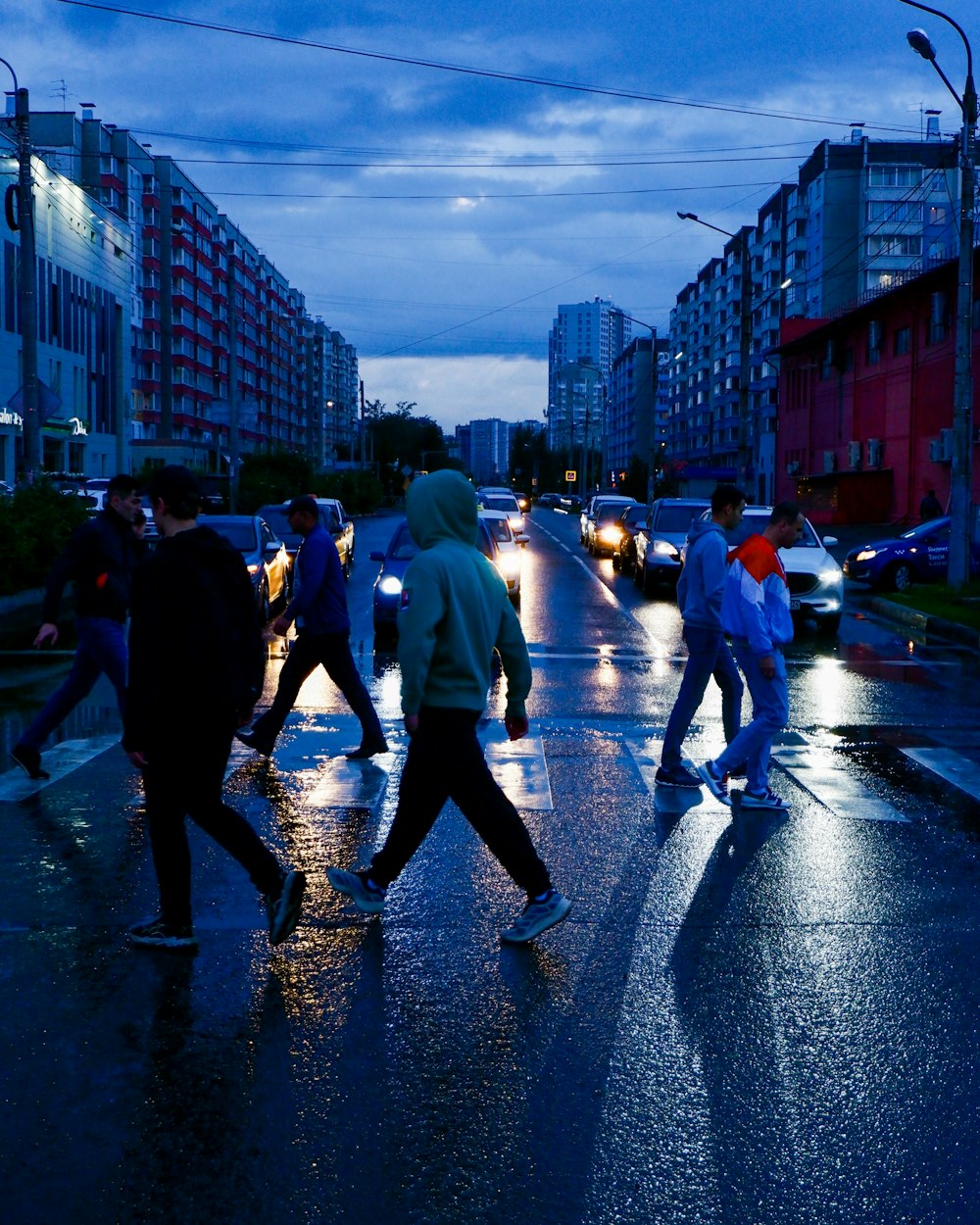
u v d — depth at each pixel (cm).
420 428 14100
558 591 2469
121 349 7369
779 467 6981
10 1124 368
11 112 7994
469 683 517
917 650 1647
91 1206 326
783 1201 334
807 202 9188
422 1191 335
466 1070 407
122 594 794
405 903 579
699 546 809
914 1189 341
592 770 877
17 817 714
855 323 5606
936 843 692
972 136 2169
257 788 802
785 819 742
